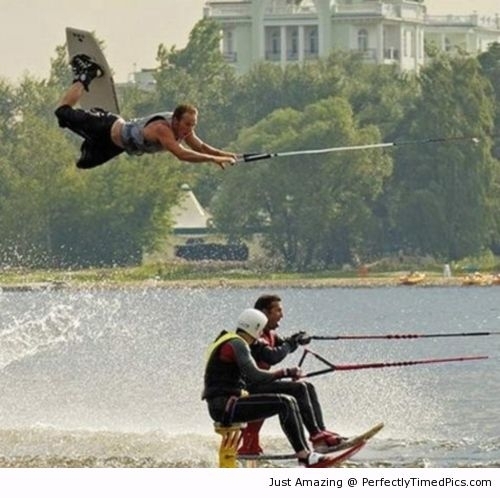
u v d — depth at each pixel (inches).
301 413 2425.0
